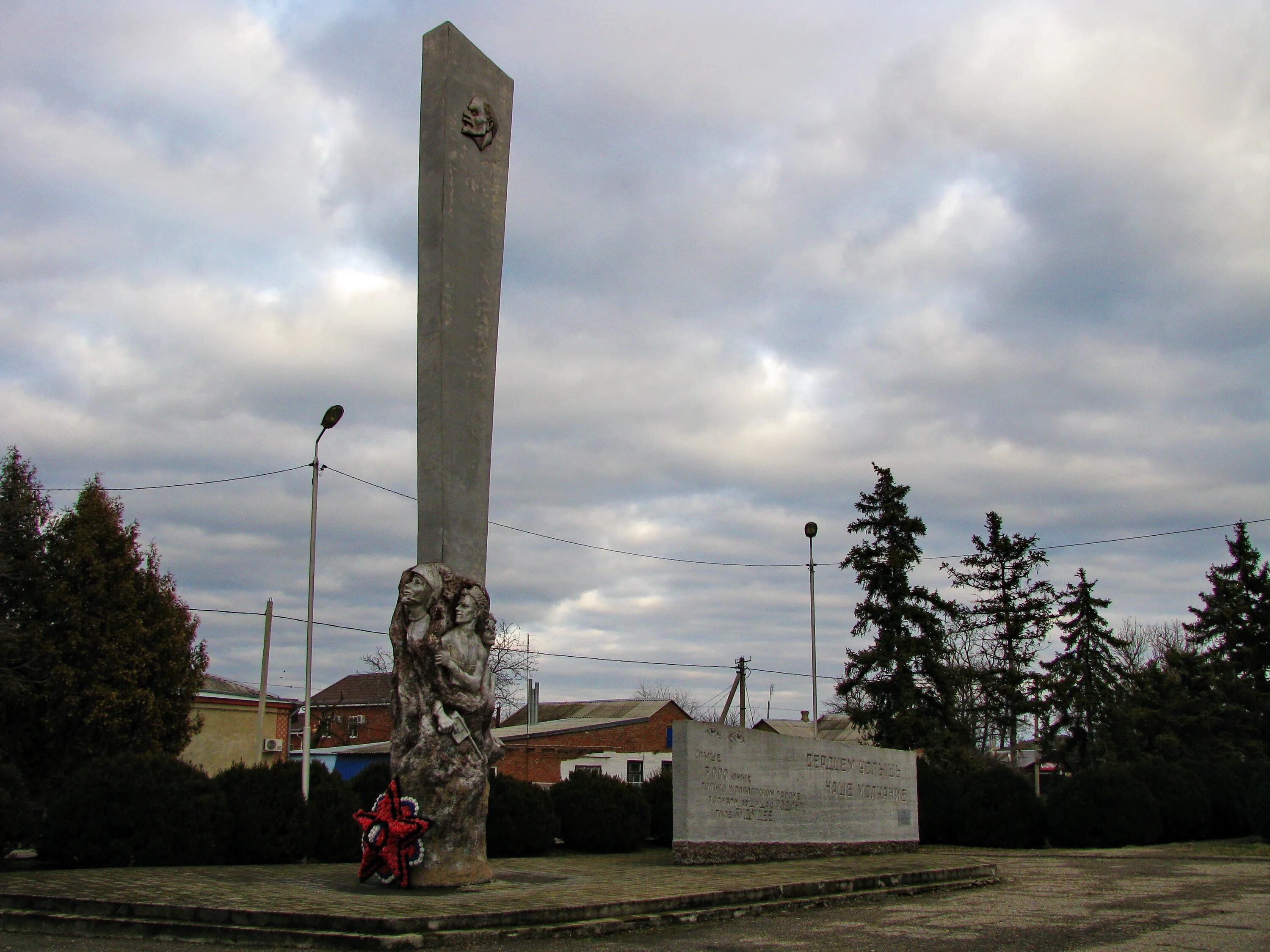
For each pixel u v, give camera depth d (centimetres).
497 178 1355
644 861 1684
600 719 5622
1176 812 2675
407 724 1152
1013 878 1634
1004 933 1007
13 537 2470
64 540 2503
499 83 1380
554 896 1046
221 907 915
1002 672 4188
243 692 4147
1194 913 1166
